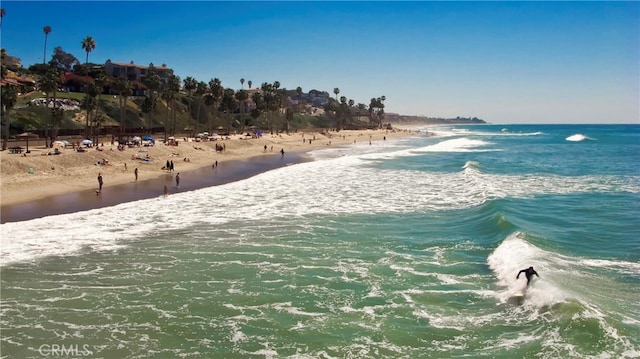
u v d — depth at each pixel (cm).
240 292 1775
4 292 1761
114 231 2622
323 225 2772
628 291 1666
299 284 1850
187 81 11719
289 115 16550
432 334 1427
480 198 3531
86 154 5228
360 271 1991
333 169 5734
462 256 2173
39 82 6650
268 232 2616
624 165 5875
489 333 1416
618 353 1230
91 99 7412
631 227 2586
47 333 1455
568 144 10994
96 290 1789
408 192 3900
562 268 1895
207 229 2680
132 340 1413
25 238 2458
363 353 1328
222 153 7769
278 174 5203
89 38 11825
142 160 5738
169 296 1736
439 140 14438
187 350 1356
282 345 1380
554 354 1255
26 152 5012
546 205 3222
